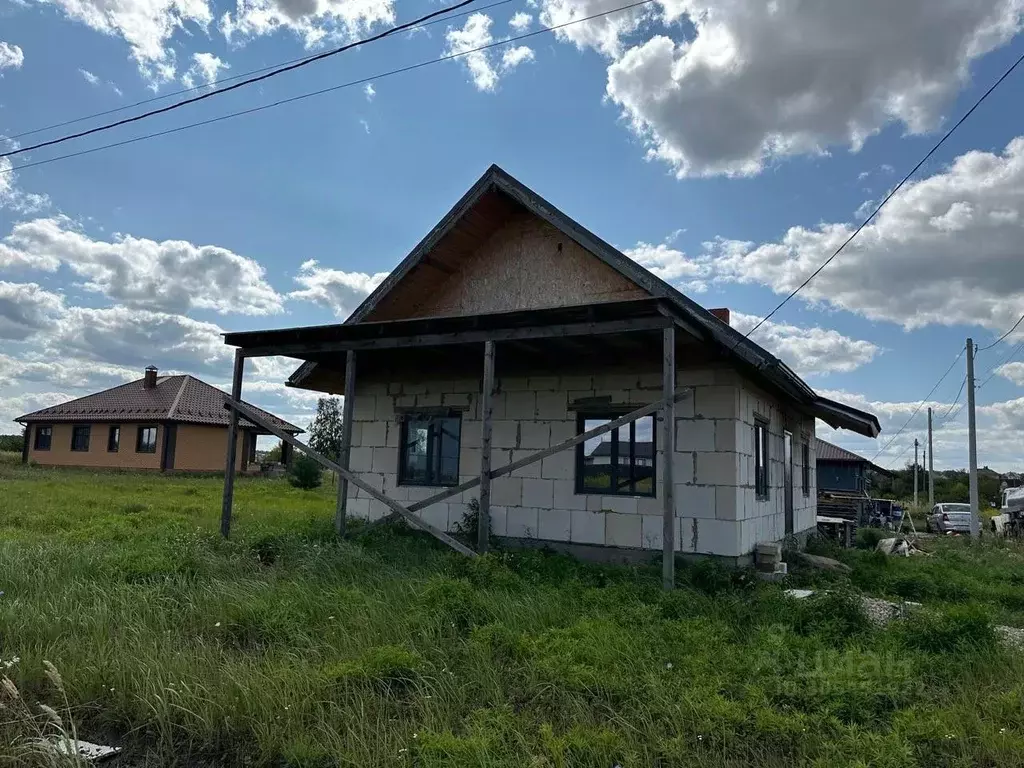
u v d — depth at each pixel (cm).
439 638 628
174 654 582
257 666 562
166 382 3931
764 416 1255
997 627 730
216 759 456
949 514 2950
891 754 421
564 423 1177
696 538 1056
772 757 432
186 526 1377
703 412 1075
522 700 523
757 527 1178
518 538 1183
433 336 1012
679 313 882
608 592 785
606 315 883
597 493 1137
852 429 1560
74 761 432
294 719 479
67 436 3775
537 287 1202
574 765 421
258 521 1514
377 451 1364
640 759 429
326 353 1182
